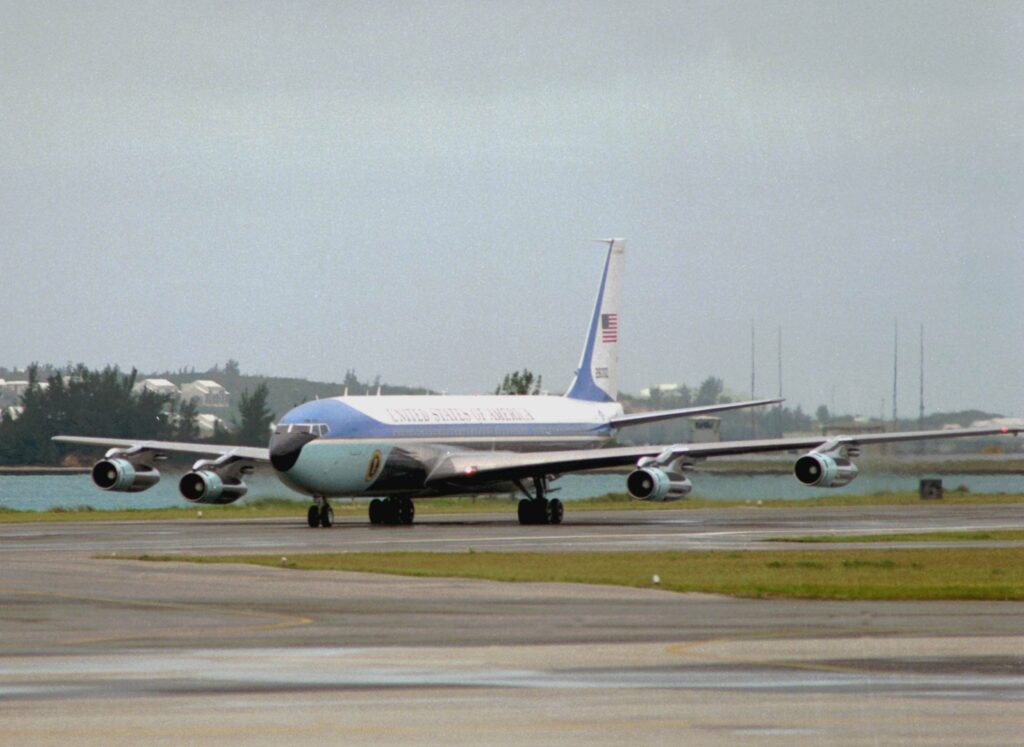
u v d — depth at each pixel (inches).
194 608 4692.4
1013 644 3875.5
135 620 4375.0
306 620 4372.5
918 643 3895.2
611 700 3041.3
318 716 2874.0
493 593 5191.9
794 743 2662.4
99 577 5802.2
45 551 7421.3
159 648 3772.1
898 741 2682.1
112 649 3752.5
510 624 4284.0
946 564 6545.3
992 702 3036.4
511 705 2987.2
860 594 5152.6
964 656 3663.9
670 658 3607.3
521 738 2679.6
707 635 4047.7
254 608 4697.3
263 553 7273.6
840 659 3604.8
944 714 2918.3
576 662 3543.3
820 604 4877.0
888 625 4288.9
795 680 3287.4
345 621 4355.3
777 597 5093.5
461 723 2810.0
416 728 2763.3
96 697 3073.3
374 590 5295.3
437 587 5403.5
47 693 3122.5
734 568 6323.8
